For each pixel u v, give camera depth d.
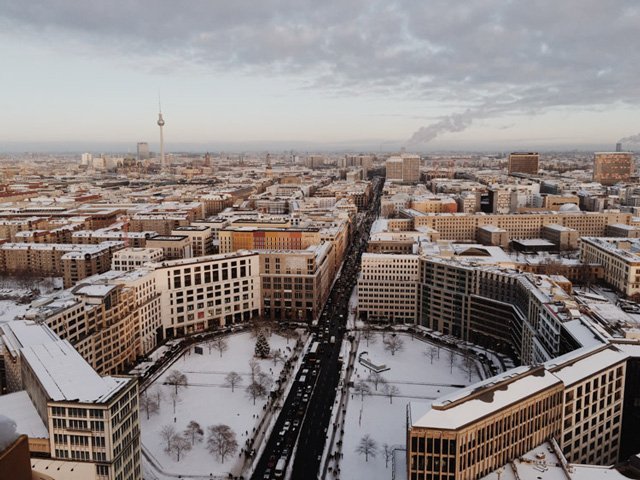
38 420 198.38
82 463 182.50
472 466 172.75
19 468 33.03
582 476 171.38
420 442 170.12
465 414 174.25
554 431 195.62
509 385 190.88
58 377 198.75
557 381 195.50
